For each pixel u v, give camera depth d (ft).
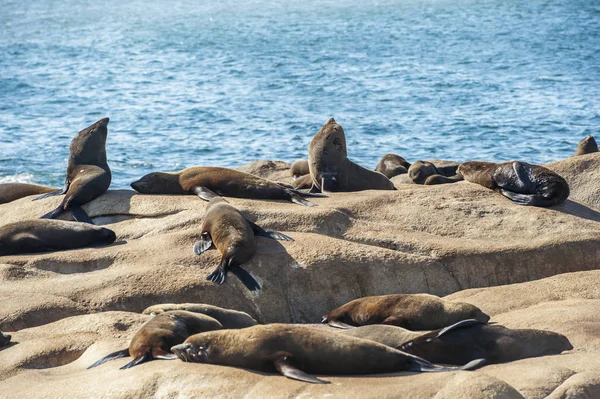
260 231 103.35
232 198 115.96
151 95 343.67
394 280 98.73
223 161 229.86
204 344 69.00
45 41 531.50
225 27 576.20
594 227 107.45
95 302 92.89
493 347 69.51
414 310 81.30
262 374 65.67
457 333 70.33
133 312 90.53
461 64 398.83
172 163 227.81
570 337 74.84
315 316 96.89
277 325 68.69
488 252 101.14
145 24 608.60
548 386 61.77
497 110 290.56
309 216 107.24
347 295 97.71
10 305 91.09
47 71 416.05
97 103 327.88
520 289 92.89
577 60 396.57
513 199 115.75
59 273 101.35
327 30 542.98
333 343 65.82
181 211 111.65
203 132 268.82
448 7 643.45
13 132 270.87
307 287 97.30
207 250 100.78
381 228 107.24
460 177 165.37
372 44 474.90
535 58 406.82
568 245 102.42
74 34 562.66
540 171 117.91
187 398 63.31
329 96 329.93
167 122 286.46
